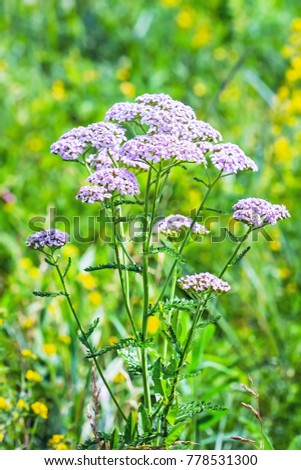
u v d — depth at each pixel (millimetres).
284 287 6258
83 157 3639
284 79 8852
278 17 9492
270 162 7047
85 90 8516
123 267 3582
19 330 5164
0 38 9266
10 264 6379
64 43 9875
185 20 9594
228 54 9258
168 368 3521
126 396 4730
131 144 3428
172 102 3613
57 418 4652
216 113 8055
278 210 3537
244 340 5762
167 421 3582
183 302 3523
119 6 10188
